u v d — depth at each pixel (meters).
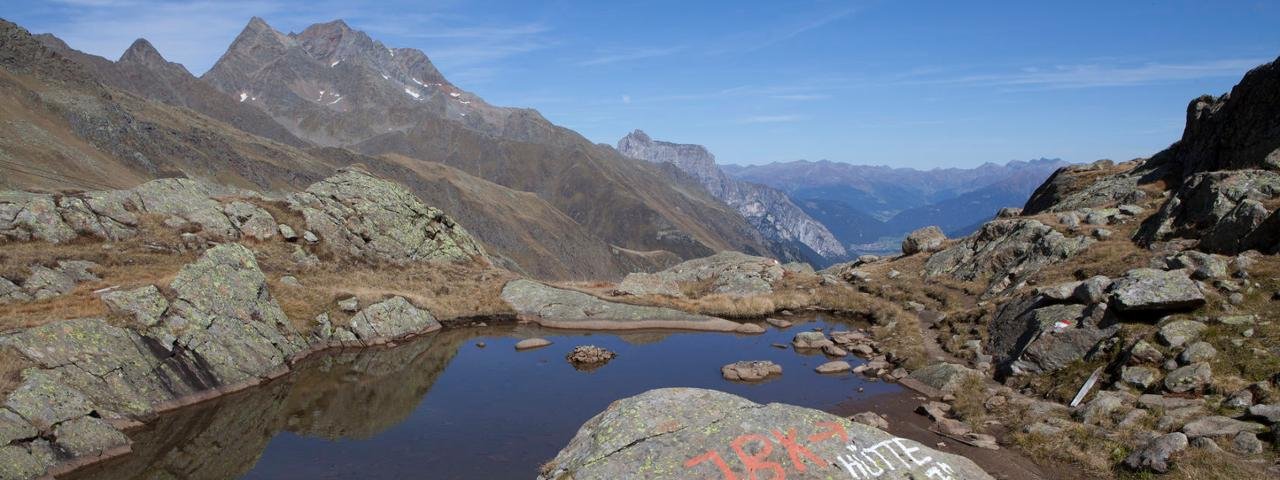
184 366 29.19
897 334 40.09
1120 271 34.81
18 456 20.02
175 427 25.88
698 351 39.88
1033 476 19.55
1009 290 41.03
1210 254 31.00
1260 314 24.62
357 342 39.69
